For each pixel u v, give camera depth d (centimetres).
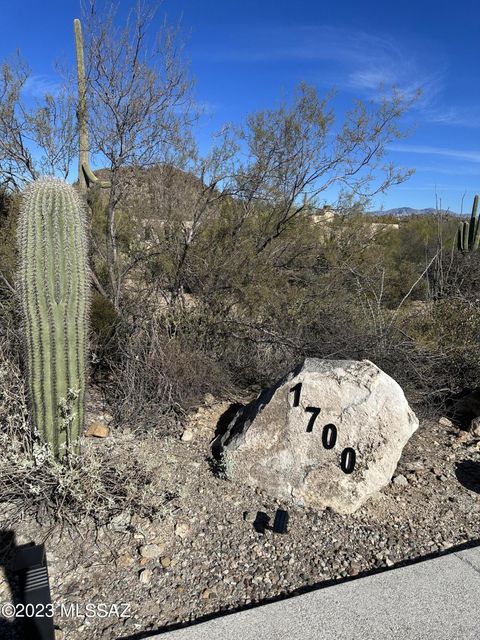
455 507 390
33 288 329
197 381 508
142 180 656
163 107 588
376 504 385
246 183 693
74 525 330
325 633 254
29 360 340
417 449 481
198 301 599
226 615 265
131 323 543
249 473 387
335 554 327
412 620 264
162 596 285
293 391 384
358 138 742
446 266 979
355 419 371
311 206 746
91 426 442
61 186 336
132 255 608
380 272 794
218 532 338
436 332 623
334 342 561
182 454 427
